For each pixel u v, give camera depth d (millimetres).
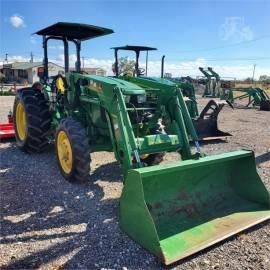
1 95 23031
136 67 8875
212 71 23219
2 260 3057
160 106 4793
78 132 4672
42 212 4012
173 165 3504
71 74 5422
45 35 6195
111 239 3412
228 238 3447
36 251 3207
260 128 10570
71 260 3074
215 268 2990
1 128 7801
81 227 3660
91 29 5746
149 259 3094
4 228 3623
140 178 3207
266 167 6012
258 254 3209
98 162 6047
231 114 14523
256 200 4062
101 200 4371
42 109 6242
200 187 4035
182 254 3055
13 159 6176
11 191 4637
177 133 4461
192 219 3707
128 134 3949
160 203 3691
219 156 3904
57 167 5703
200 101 20422
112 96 4336
